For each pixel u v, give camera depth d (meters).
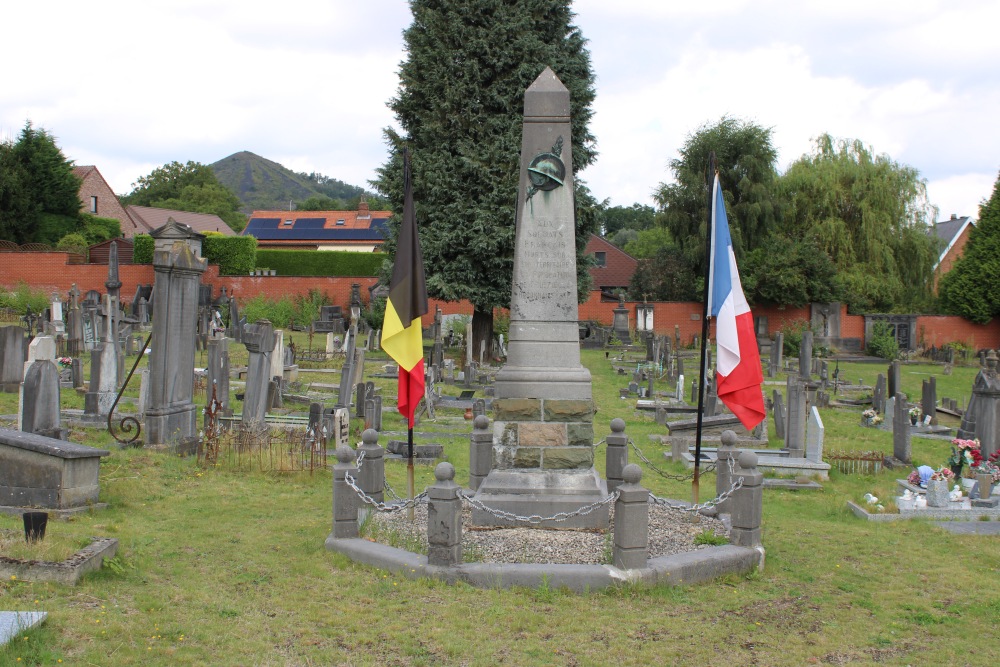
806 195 56.62
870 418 24.89
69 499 11.08
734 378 11.15
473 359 37.44
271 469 14.94
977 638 8.36
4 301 46.91
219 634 7.69
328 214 91.12
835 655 7.81
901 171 56.09
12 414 18.89
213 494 13.20
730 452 12.34
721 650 7.80
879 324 52.56
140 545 10.13
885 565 10.77
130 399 22.20
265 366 18.19
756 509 10.17
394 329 11.23
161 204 110.12
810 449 17.81
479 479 13.01
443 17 34.94
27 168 63.84
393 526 10.98
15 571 8.30
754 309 55.59
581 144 35.88
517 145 33.94
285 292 58.00
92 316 32.91
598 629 8.12
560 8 35.38
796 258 53.25
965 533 12.77
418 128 35.91
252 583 9.15
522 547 10.02
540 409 11.20
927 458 20.03
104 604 8.02
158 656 7.11
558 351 11.30
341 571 9.57
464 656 7.49
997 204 54.31
